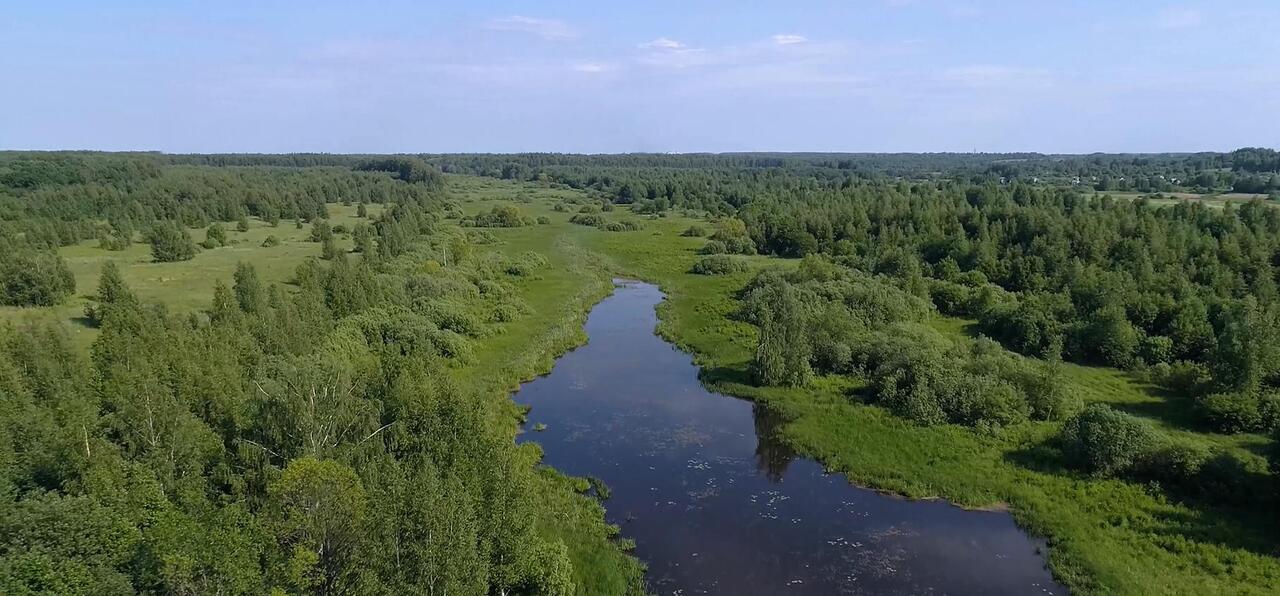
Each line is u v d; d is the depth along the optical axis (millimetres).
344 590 25016
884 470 46531
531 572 31531
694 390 62969
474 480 30453
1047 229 99625
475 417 35875
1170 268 80750
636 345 77250
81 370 42656
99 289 65312
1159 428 50281
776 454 50469
